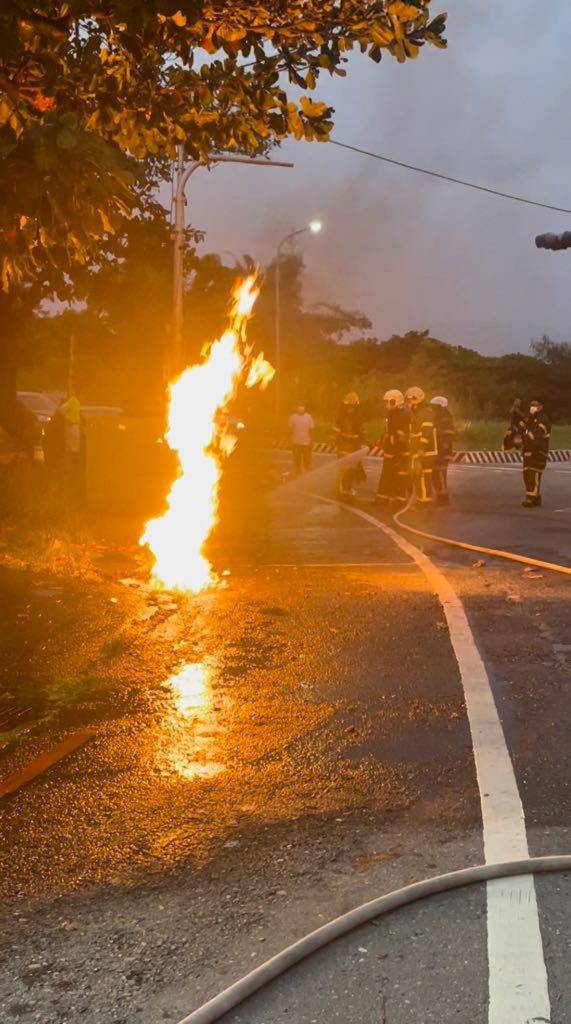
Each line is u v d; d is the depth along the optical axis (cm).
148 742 540
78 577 986
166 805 457
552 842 407
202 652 729
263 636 778
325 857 399
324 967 320
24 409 1855
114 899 369
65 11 529
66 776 493
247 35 628
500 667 685
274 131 659
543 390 6950
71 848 413
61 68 540
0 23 505
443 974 313
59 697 608
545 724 561
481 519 1633
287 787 475
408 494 1858
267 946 334
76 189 516
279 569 1100
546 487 2294
